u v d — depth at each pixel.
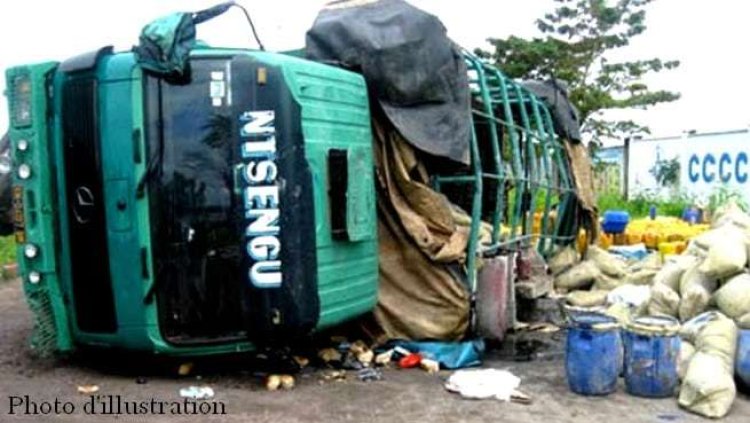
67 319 5.96
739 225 8.10
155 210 5.50
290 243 5.54
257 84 5.52
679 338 5.71
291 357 6.10
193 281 5.56
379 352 6.62
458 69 6.82
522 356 6.93
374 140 6.70
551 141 9.93
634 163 24.98
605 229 12.58
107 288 5.66
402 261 6.77
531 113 9.56
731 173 21.06
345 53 6.58
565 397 5.65
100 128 5.55
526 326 8.08
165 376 5.96
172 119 5.50
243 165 5.52
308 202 5.62
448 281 6.73
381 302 6.73
